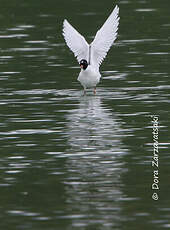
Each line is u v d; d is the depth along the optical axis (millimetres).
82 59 21359
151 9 34812
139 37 29547
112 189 13641
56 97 21141
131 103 20125
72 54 26906
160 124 17859
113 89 21953
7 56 26766
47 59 26156
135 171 14562
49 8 35125
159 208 12750
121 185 13852
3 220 12367
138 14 33812
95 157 15461
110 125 17891
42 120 18484
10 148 16188
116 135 17016
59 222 12242
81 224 12156
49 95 21359
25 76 23781
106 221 12242
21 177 14352
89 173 14523
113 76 23641
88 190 13625
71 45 21797
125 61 25672
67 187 13766
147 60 25656
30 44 28656
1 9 35156
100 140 16656
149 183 13906
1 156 15648
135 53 26844
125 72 24094
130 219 12328
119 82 22797
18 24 32219
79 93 21656
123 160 15273
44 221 12297
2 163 15203
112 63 25484
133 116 18688
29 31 30922
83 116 18812
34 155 15680
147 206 12844
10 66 25203
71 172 14594
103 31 21734
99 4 35812
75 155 15648
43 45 28516
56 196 13344
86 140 16688
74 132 17344
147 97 20766
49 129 17625
